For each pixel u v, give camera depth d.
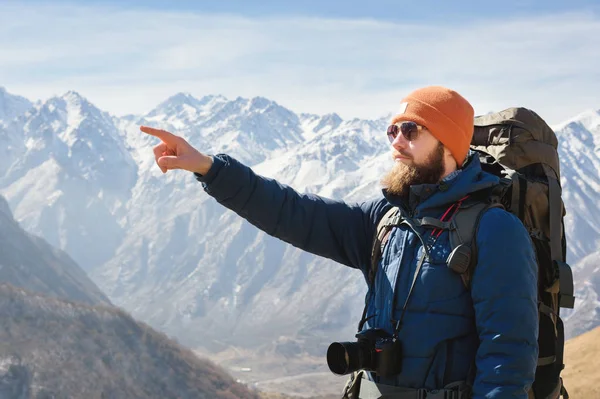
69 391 114.75
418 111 2.95
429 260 2.86
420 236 2.90
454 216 2.87
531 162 3.31
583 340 26.23
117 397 119.31
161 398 127.19
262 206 3.31
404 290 2.92
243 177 3.26
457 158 2.98
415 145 2.97
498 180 2.95
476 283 2.76
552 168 3.35
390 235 3.08
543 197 3.23
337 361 2.79
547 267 3.23
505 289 2.70
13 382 112.44
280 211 3.34
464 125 2.96
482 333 2.72
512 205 3.18
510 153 3.33
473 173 2.94
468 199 2.92
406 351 2.85
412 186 2.97
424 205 2.93
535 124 3.34
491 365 2.66
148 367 133.88
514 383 2.63
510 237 2.76
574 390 20.19
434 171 2.97
